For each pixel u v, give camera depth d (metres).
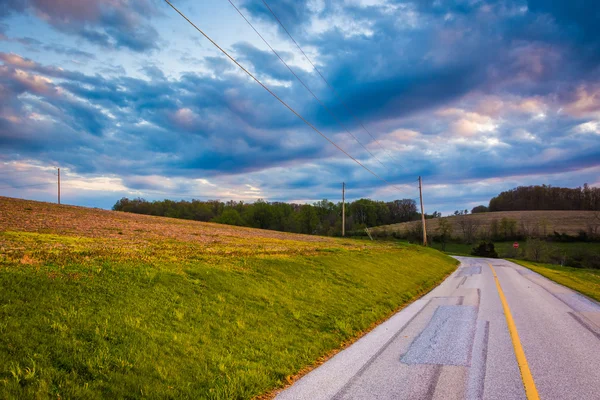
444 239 89.94
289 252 19.59
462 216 125.88
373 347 8.41
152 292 8.87
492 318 11.24
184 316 8.12
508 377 6.29
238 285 11.05
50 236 16.58
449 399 5.45
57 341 5.85
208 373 6.13
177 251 15.36
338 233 92.94
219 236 29.30
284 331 8.77
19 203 35.78
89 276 8.87
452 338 8.96
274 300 10.73
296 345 8.10
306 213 100.69
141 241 19.11
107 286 8.52
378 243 46.59
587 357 7.39
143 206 120.25
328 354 8.01
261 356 7.21
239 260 14.29
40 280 7.91
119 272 9.60
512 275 26.89
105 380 5.30
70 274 8.71
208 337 7.49
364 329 10.21
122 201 122.00
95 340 6.18
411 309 13.25
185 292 9.45
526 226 94.75
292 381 6.41
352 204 126.12
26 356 5.29
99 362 5.61
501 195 156.38
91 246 14.31
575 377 6.29
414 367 6.91
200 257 13.86
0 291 6.96
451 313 12.20
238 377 6.11
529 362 7.07
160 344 6.68
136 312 7.62
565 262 64.62
